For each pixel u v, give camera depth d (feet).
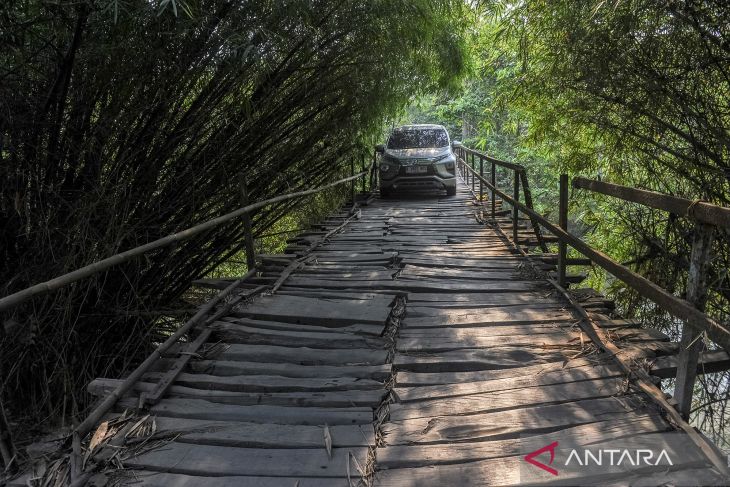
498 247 21.29
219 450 7.93
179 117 16.98
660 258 17.76
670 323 17.30
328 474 7.30
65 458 7.81
